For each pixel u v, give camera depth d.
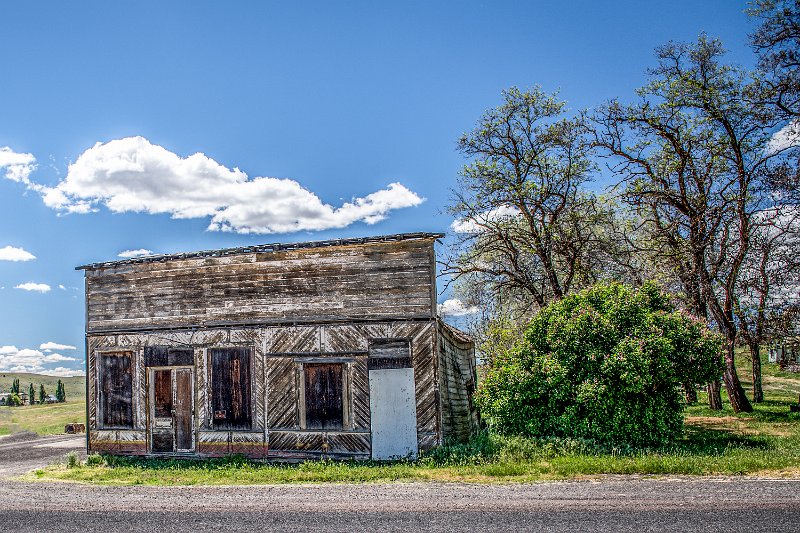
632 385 15.35
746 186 24.97
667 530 8.54
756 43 24.42
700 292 24.75
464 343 20.06
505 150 27.47
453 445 16.91
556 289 26.81
